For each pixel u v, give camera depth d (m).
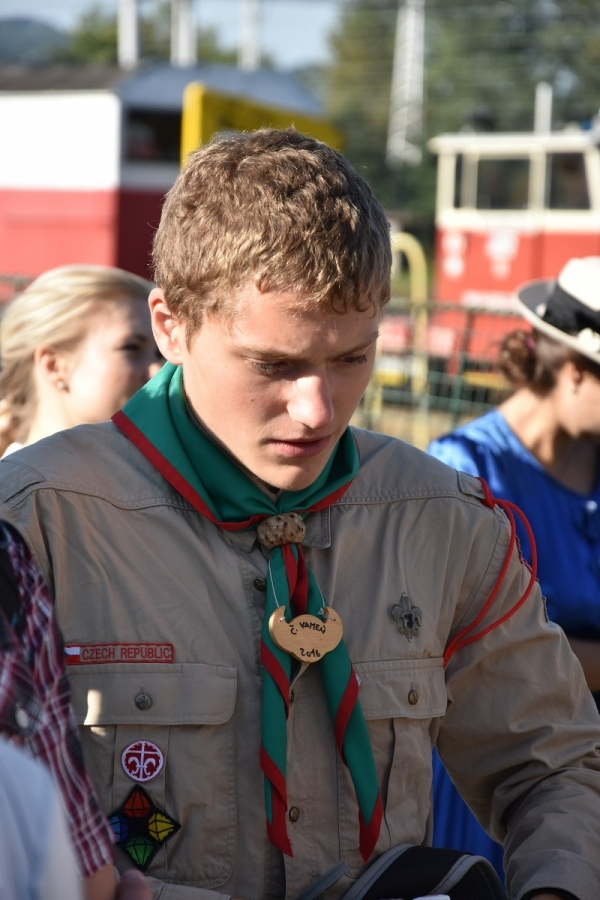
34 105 27.44
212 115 15.14
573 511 5.19
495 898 3.06
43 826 1.71
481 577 3.40
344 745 2.96
